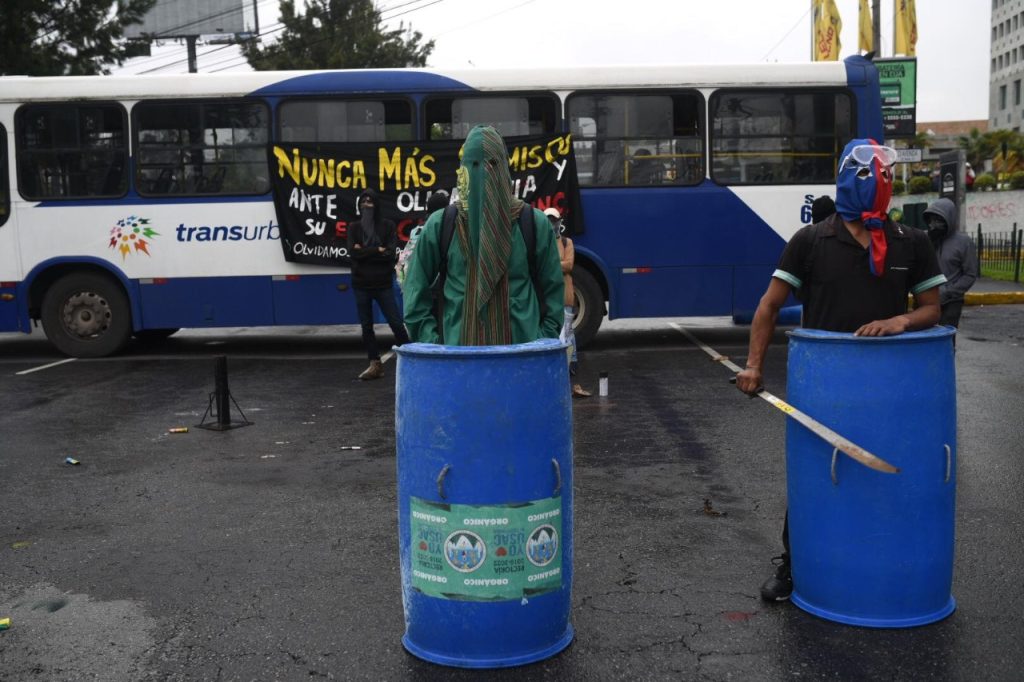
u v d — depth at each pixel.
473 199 4.00
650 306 12.33
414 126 12.23
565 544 3.93
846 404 3.98
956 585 4.55
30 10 21.09
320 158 12.21
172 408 9.32
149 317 12.44
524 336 4.10
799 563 4.26
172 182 12.37
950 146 75.38
